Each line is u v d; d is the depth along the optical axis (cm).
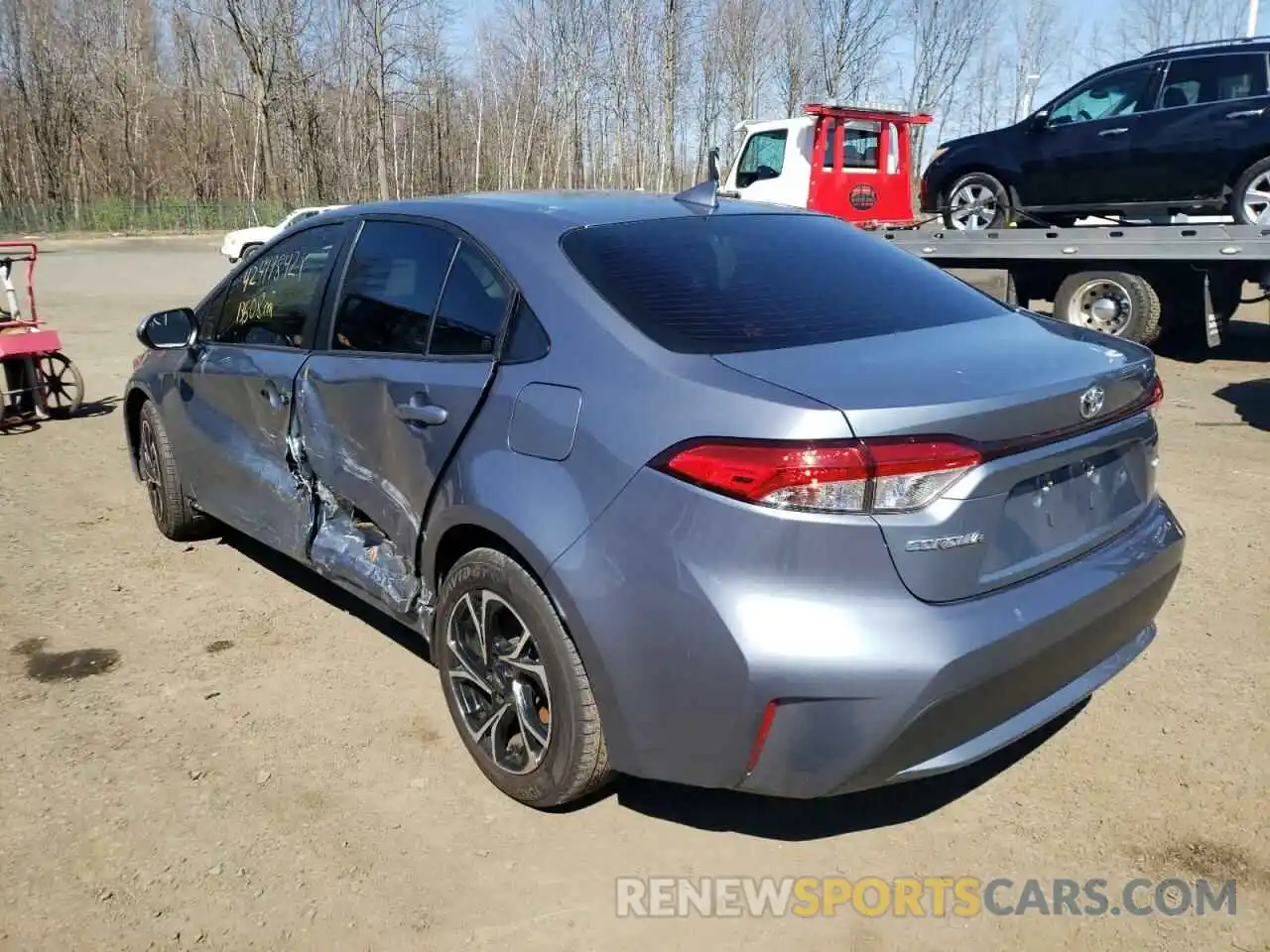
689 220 334
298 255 409
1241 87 932
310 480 388
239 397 425
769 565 233
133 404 532
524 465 278
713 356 260
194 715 357
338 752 334
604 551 255
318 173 5816
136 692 372
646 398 256
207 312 465
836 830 296
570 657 270
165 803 307
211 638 416
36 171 5894
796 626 232
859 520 230
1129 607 281
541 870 279
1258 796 305
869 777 240
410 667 391
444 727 350
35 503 591
